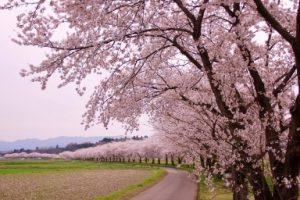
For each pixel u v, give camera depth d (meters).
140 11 8.51
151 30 8.53
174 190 38.69
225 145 8.61
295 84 9.26
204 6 7.85
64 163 156.12
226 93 8.48
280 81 9.16
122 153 149.50
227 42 8.64
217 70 8.38
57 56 8.52
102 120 9.70
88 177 67.31
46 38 8.30
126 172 83.12
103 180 59.28
